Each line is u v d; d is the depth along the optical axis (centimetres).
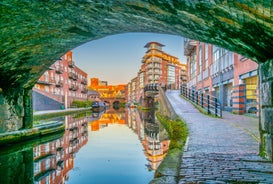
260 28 388
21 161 998
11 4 554
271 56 504
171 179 458
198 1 369
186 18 475
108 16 618
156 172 502
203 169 516
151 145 1341
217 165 543
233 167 528
